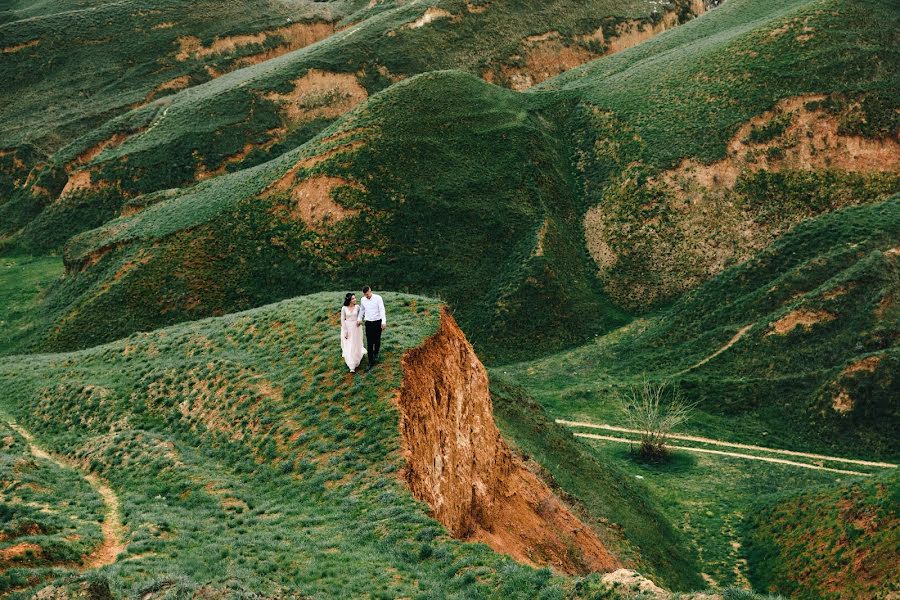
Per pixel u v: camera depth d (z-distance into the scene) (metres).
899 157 68.38
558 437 39.91
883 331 53.00
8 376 37.66
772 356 55.38
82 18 127.81
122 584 13.27
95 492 20.91
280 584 14.37
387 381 22.48
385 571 15.45
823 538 32.56
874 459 47.41
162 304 65.56
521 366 61.56
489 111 82.06
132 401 28.16
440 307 27.53
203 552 15.98
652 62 90.94
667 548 34.81
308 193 71.88
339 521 18.09
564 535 27.22
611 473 40.06
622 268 70.06
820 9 81.50
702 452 47.84
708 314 61.66
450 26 121.38
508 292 66.62
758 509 38.59
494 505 25.30
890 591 27.92
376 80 111.25
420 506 18.36
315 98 106.94
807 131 70.62
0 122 112.88
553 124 85.38
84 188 95.94
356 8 152.25
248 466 21.80
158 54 124.69
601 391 55.28
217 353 29.56
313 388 23.56
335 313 28.33
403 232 70.31
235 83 109.88
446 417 24.06
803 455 48.03
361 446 20.62
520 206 73.50
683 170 72.00
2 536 15.50
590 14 130.75
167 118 103.81
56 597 11.85
